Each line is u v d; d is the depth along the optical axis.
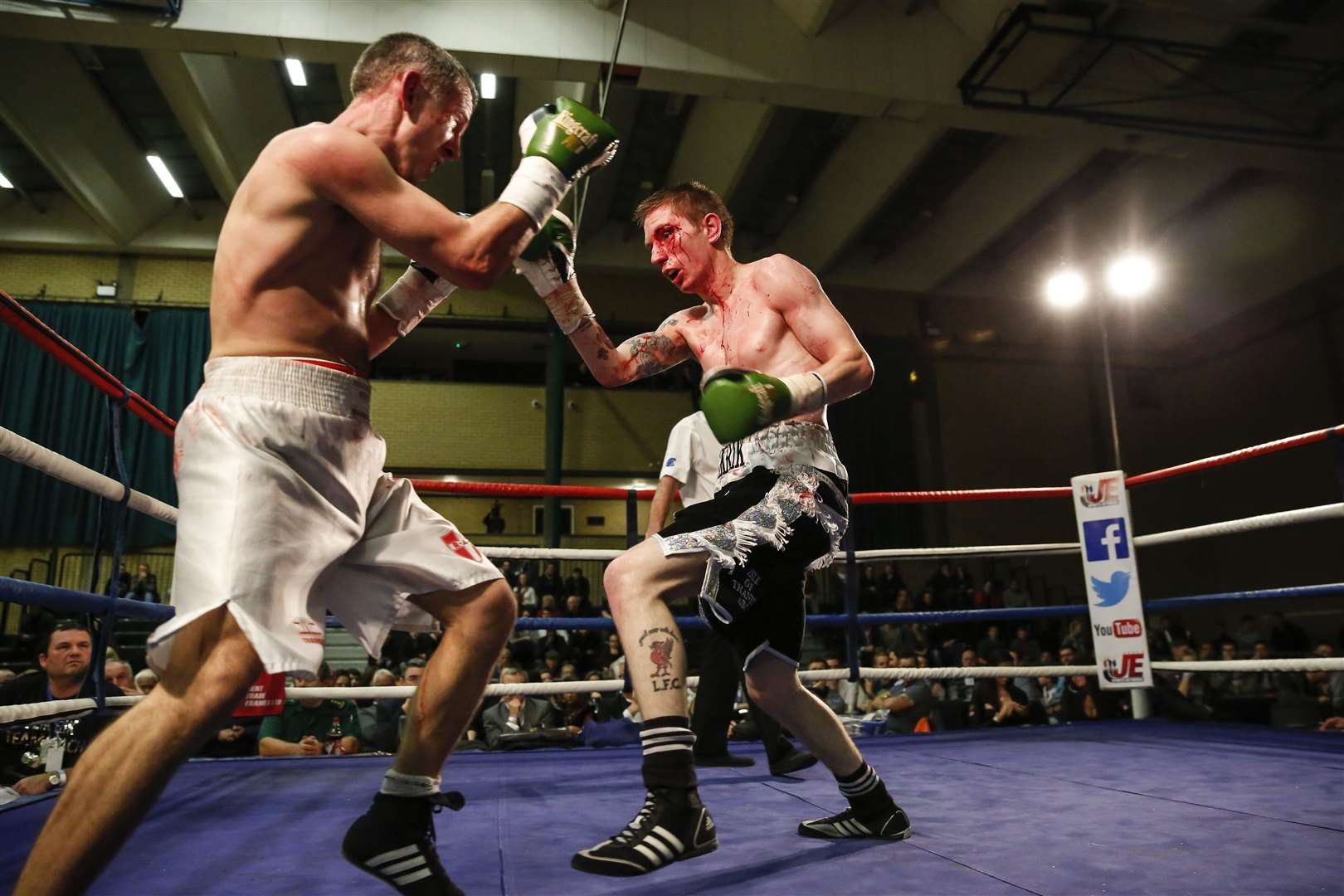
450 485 3.10
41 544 11.04
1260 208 12.39
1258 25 7.84
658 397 13.35
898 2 8.76
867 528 13.13
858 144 10.75
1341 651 9.48
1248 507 13.72
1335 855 1.37
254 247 1.06
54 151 9.84
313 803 2.13
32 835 1.75
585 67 8.10
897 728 5.10
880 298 14.04
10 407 11.35
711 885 1.29
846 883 1.28
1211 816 1.71
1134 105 9.17
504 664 6.06
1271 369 13.41
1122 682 3.35
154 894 1.29
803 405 1.35
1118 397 14.70
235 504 0.96
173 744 0.90
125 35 7.54
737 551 1.45
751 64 8.29
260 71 9.52
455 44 7.79
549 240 1.47
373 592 1.15
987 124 9.03
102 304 11.98
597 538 13.01
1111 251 12.94
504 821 1.84
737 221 12.80
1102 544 3.44
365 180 1.05
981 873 1.32
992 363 14.34
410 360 14.40
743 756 3.01
